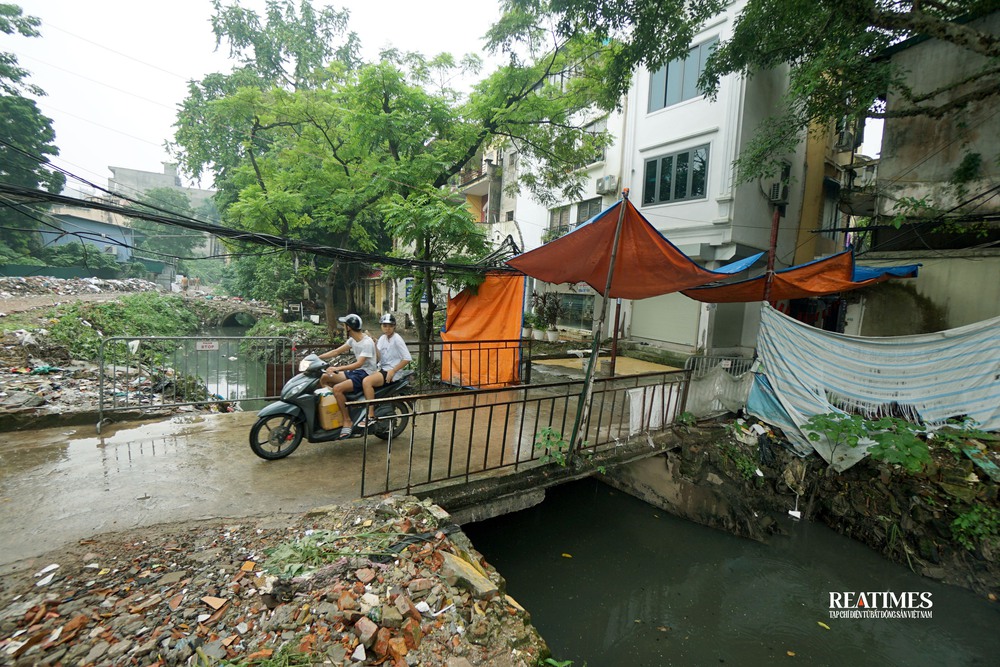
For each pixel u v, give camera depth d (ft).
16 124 72.13
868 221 33.24
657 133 44.70
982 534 15.72
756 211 40.68
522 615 9.64
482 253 32.27
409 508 11.70
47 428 17.70
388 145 38.22
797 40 26.40
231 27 59.82
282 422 16.21
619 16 27.78
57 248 88.69
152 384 26.45
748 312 44.83
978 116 26.07
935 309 27.22
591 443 18.83
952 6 25.08
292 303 77.56
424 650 7.91
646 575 16.58
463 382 30.35
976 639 13.83
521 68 33.47
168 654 7.15
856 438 18.43
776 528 18.92
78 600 8.23
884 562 17.10
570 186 44.06
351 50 69.67
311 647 7.50
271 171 49.57
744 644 13.56
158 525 11.02
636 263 17.75
